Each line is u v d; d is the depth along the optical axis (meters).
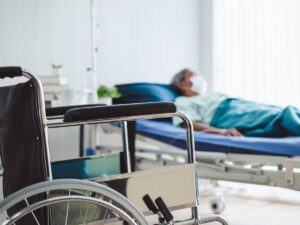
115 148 3.28
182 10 4.43
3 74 1.16
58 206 1.24
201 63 4.55
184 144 2.64
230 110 3.15
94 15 3.53
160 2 4.27
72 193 1.21
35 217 1.18
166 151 2.94
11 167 1.32
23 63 3.48
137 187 1.35
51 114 1.68
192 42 4.52
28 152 1.25
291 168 2.15
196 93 3.60
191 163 1.44
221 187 3.30
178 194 1.41
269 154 2.25
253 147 2.30
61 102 3.07
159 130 2.83
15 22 3.44
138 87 3.55
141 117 1.32
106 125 3.18
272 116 2.80
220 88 4.38
